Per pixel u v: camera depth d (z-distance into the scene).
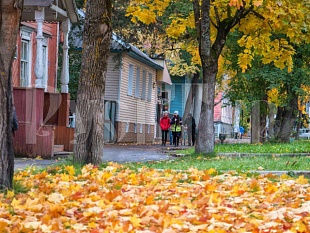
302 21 23.98
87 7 17.86
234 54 36.12
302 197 11.98
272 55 26.55
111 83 42.78
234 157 24.42
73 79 37.81
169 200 11.23
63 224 8.83
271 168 18.00
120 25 42.44
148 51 54.62
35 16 24.41
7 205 10.07
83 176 14.66
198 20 25.42
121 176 14.74
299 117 52.84
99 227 8.56
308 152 27.66
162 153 29.80
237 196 12.02
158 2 25.92
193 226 8.68
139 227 8.61
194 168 17.22
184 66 54.09
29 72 29.64
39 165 19.88
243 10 24.81
